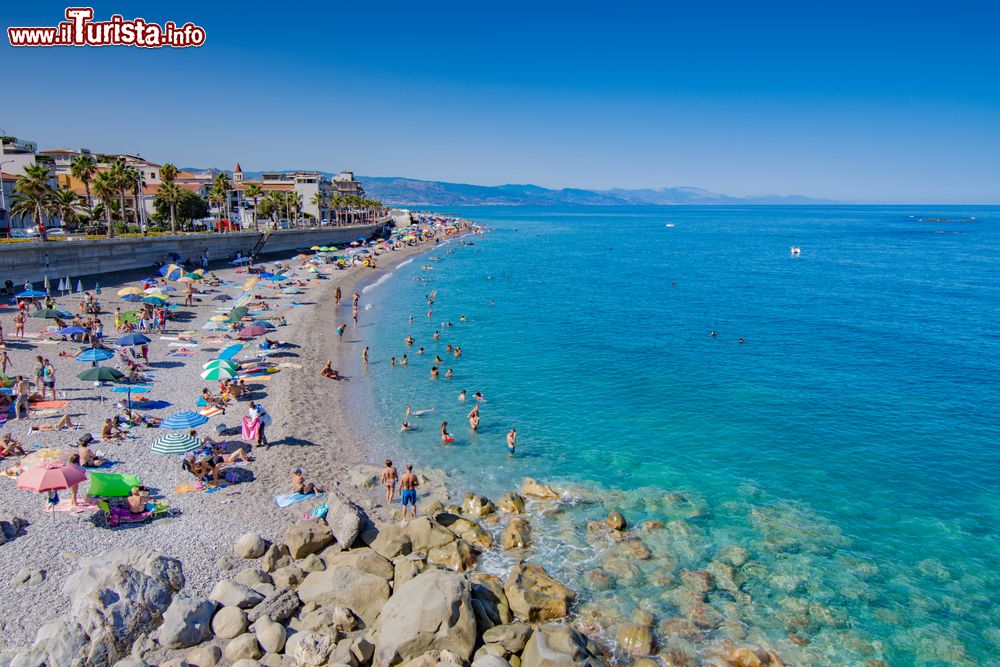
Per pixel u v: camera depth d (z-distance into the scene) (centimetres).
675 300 7625
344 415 3428
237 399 3459
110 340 4334
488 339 5422
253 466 2614
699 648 1712
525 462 2900
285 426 3109
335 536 2066
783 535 2294
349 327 5759
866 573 2080
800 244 17288
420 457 2922
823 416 3569
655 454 3016
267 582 1850
